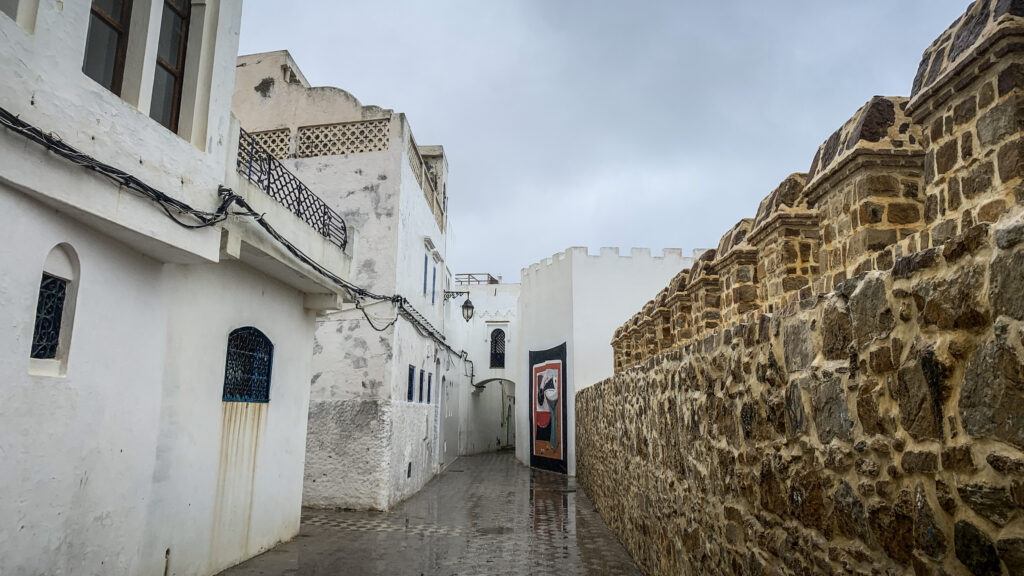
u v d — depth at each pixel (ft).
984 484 6.63
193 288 21.83
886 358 8.49
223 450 23.82
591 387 47.39
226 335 23.93
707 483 16.94
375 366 40.98
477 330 99.14
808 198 14.96
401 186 43.29
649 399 24.80
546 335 74.43
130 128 16.26
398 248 42.50
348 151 43.98
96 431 16.69
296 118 45.16
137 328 18.53
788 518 11.73
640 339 34.86
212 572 23.16
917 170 12.33
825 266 14.05
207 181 19.39
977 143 9.66
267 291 27.27
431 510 41.73
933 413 7.51
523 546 31.12
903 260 8.13
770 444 12.56
